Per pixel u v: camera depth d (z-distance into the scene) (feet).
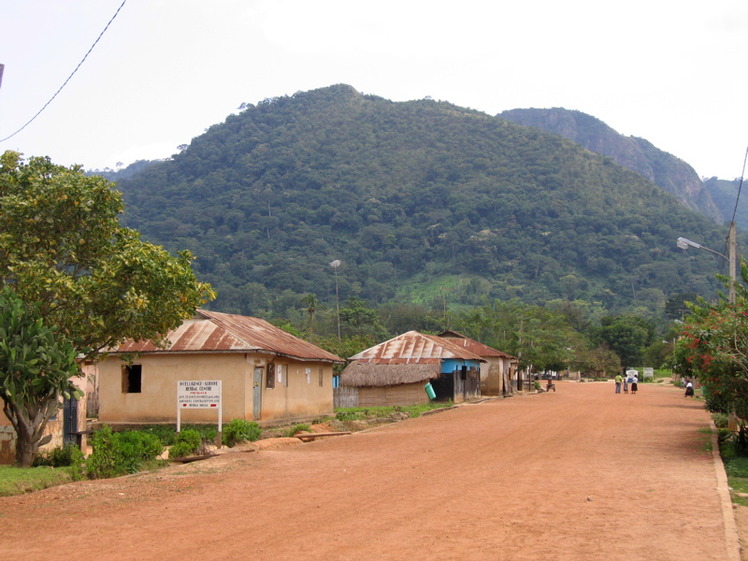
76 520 32.35
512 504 34.73
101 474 46.01
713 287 510.99
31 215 52.21
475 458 53.36
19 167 55.93
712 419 90.53
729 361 54.03
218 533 29.58
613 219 593.42
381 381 132.36
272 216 575.38
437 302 446.19
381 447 61.82
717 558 25.00
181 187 648.79
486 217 597.93
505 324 225.15
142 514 33.53
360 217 602.85
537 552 25.88
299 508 34.58
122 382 82.79
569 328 315.99
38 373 46.37
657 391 204.33
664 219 603.26
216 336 81.76
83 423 69.05
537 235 572.51
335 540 28.14
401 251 555.69
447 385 139.44
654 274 529.86
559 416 99.60
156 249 54.75
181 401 62.54
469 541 27.61
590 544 26.96
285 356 86.99
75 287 50.47
